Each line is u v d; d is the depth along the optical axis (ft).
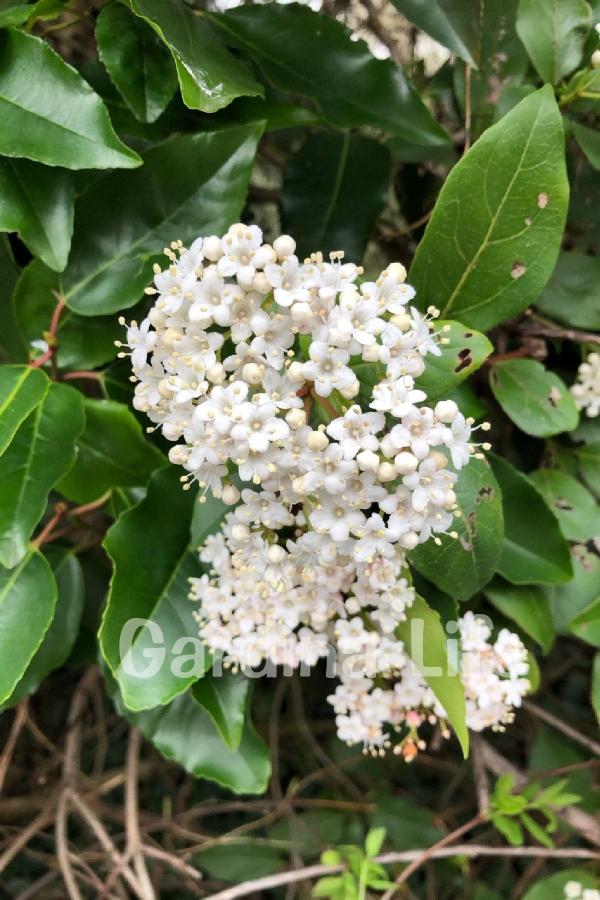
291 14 0.63
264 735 0.99
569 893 0.75
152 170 0.61
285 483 0.50
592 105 0.62
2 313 0.65
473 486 0.57
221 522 0.60
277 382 0.49
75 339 0.65
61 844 0.81
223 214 0.61
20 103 0.54
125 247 0.62
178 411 0.50
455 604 0.61
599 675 0.65
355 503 0.48
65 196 0.57
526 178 0.55
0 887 0.99
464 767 0.99
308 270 0.49
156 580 0.60
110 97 0.63
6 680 0.57
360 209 0.72
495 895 0.91
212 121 0.64
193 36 0.57
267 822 0.94
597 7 0.63
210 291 0.49
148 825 0.92
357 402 0.54
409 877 1.03
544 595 0.65
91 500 0.67
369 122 0.66
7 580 0.60
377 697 0.64
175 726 0.67
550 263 0.56
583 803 0.84
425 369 0.53
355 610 0.59
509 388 0.66
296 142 0.81
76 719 0.86
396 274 0.51
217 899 0.73
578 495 0.70
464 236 0.57
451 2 0.65
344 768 1.00
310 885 0.89
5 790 0.99
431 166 0.75
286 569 0.52
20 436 0.58
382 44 0.77
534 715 0.95
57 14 0.58
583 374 0.71
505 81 0.67
